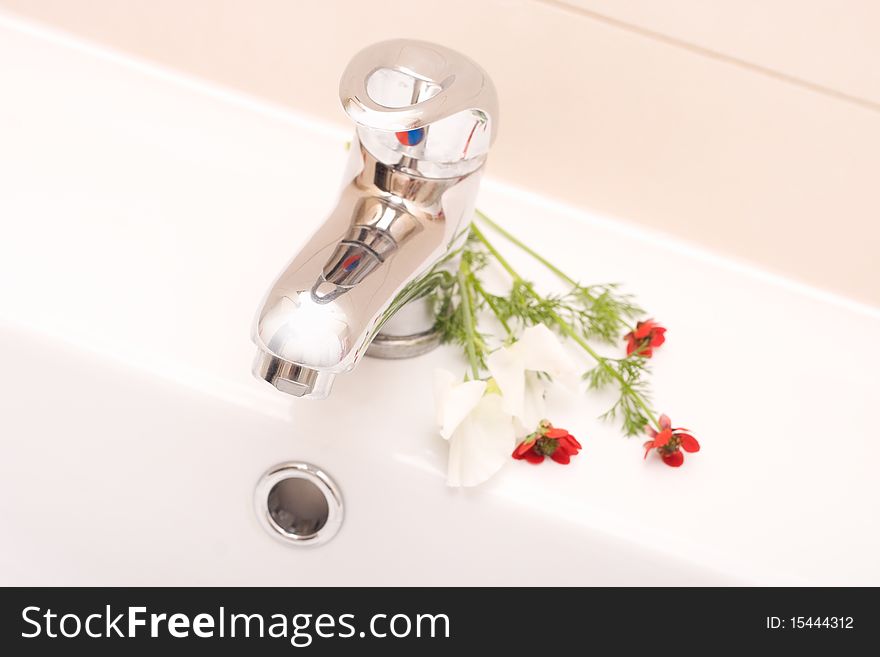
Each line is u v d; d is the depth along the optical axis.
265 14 0.58
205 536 0.50
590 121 0.58
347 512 0.47
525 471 0.47
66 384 0.47
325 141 0.61
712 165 0.58
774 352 0.57
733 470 0.50
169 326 0.48
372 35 0.57
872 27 0.50
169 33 0.60
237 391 0.46
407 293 0.44
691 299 0.59
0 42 0.61
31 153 0.55
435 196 0.41
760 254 0.61
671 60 0.54
